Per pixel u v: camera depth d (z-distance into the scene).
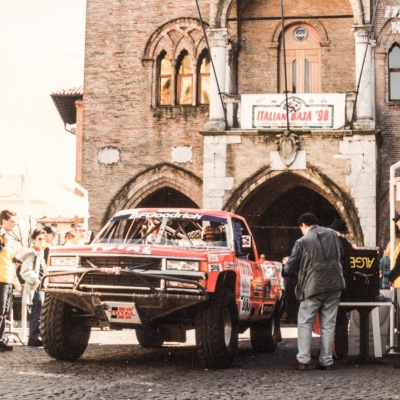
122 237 13.62
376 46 28.45
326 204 31.06
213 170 26.42
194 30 29.55
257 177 26.22
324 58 29.06
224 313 12.12
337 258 12.20
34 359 12.95
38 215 19.22
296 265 12.23
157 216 13.70
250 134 26.25
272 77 29.22
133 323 12.02
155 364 12.55
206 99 29.48
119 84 29.80
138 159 29.55
